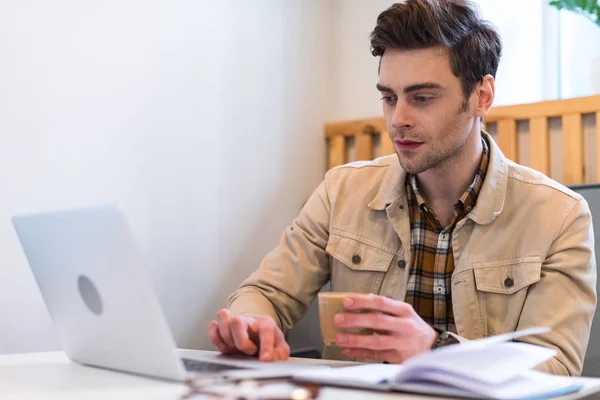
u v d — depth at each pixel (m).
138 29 2.19
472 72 1.36
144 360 0.89
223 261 2.44
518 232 1.40
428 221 1.49
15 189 1.90
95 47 2.08
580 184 1.89
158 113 2.25
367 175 1.60
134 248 0.81
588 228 1.38
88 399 0.78
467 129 1.39
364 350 0.97
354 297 0.96
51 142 1.98
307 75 2.75
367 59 2.72
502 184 1.43
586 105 2.07
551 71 2.38
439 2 1.34
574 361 1.22
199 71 2.37
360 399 0.73
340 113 2.81
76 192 2.03
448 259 1.45
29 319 1.94
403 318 0.97
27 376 0.96
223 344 1.11
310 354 2.35
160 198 2.25
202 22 2.38
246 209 2.52
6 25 1.88
